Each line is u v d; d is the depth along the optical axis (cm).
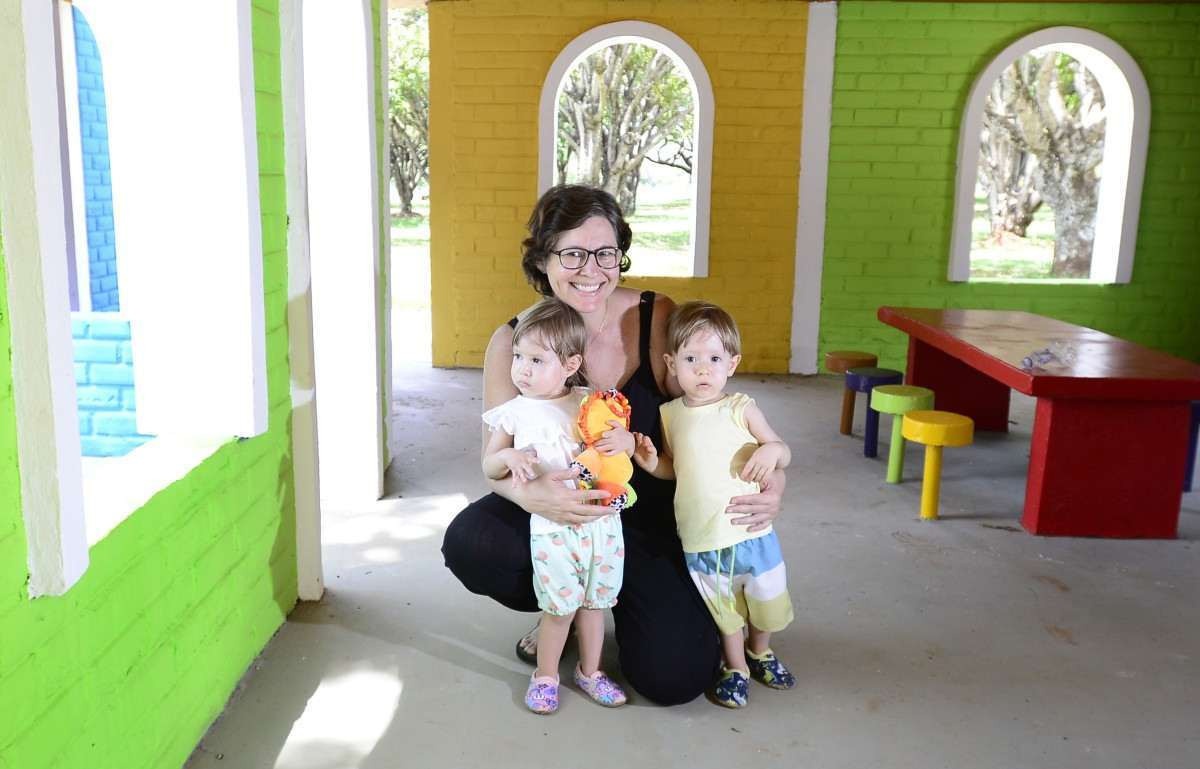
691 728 262
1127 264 745
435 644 304
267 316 292
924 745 257
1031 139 1670
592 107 1689
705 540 262
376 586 346
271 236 294
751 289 747
